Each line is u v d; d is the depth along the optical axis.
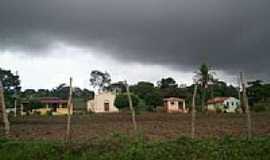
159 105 87.38
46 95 120.44
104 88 130.75
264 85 82.88
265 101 81.56
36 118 53.75
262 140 15.30
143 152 13.80
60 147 14.86
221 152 13.80
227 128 28.22
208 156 13.49
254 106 68.00
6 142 15.99
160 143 15.17
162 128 29.34
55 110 86.31
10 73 93.38
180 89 97.31
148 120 43.69
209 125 32.56
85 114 67.31
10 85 93.50
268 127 28.25
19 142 15.88
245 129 26.55
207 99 81.19
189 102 84.25
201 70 68.56
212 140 15.61
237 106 80.50
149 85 93.50
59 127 32.56
